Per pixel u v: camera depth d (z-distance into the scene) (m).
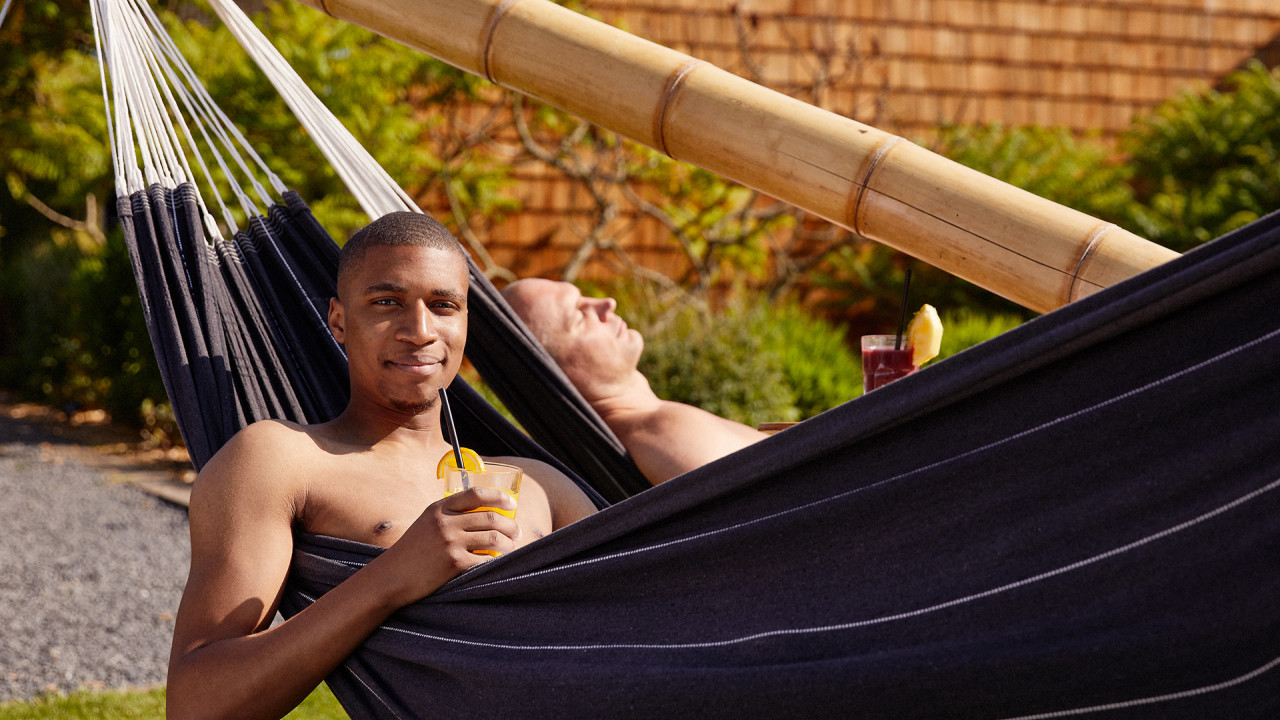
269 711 1.79
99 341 9.52
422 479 2.19
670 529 1.79
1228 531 1.45
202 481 2.02
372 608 1.82
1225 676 1.43
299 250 2.87
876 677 1.54
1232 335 1.50
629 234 10.48
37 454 8.61
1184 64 11.38
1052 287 2.08
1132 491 1.52
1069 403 1.58
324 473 2.09
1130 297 1.51
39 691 4.15
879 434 1.67
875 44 10.05
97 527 6.57
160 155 2.86
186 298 2.56
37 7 11.02
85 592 5.39
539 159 9.65
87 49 11.72
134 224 2.68
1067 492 1.56
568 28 2.44
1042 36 11.16
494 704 1.75
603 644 1.74
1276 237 1.43
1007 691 1.50
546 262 10.34
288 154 8.64
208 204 8.26
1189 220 10.07
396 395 2.18
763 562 1.71
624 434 3.33
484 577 1.86
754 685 1.59
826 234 10.41
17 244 13.70
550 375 3.02
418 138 9.91
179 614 1.90
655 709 1.63
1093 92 11.23
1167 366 1.53
